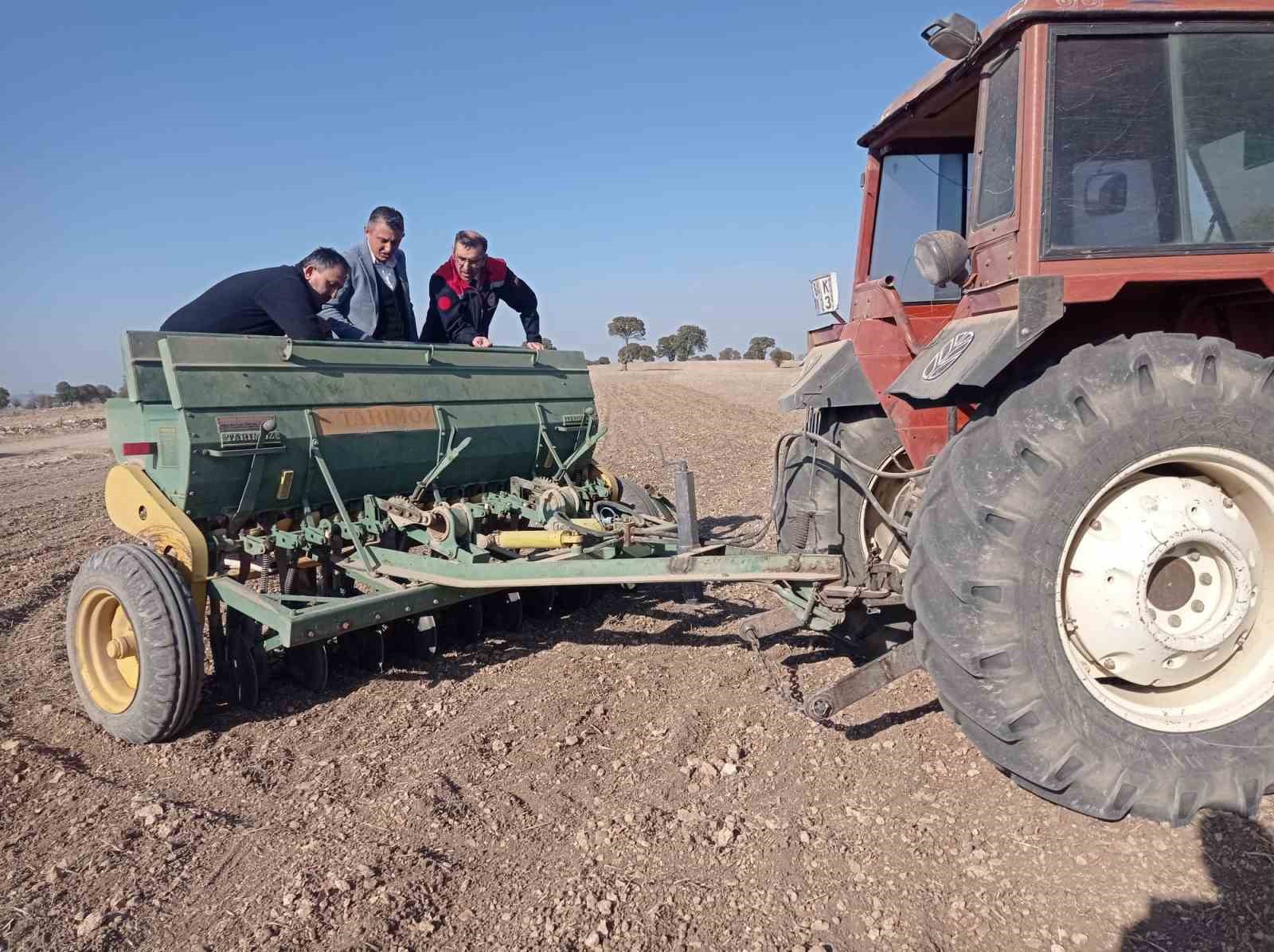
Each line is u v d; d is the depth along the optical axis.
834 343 4.58
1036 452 2.91
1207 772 2.98
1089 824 3.16
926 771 3.63
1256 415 2.98
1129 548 3.00
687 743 4.03
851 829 3.25
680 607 6.19
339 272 5.81
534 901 2.90
